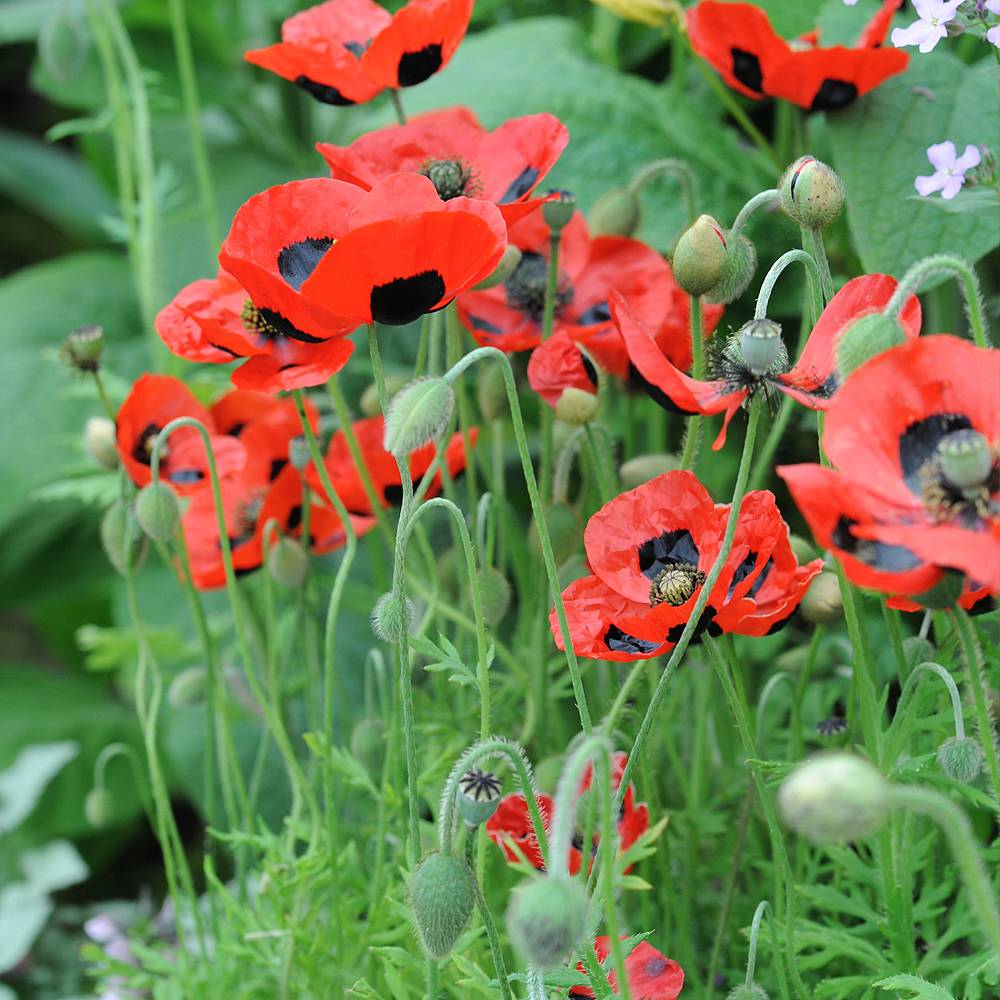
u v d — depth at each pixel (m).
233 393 1.20
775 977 1.08
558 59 1.38
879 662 1.23
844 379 0.93
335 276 0.97
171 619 1.64
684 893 1.10
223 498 1.19
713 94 1.56
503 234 0.99
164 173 1.36
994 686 1.06
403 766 1.13
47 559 1.80
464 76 1.39
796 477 0.89
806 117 1.21
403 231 0.96
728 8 1.14
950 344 0.91
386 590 1.20
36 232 2.93
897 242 1.15
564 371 1.07
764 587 1.00
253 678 1.11
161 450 1.15
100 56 1.84
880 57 1.14
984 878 0.85
